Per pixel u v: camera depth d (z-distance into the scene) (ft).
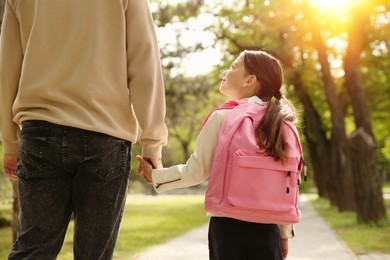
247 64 8.61
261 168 7.51
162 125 7.98
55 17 7.36
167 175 8.04
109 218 7.23
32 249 6.98
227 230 7.64
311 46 56.54
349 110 74.54
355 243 30.35
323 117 72.59
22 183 7.09
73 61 7.30
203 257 24.86
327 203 80.84
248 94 8.64
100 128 7.09
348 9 43.16
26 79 7.30
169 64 59.26
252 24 53.62
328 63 52.42
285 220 7.57
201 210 72.49
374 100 68.95
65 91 7.23
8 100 7.76
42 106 7.13
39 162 7.00
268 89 8.58
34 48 7.33
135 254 26.02
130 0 7.63
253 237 7.63
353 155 41.86
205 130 8.04
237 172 7.49
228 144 7.64
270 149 7.59
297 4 48.78
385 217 40.91
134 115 7.96
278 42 56.24
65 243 31.76
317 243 31.01
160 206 84.89
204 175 8.00
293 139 7.87
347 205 58.85
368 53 57.57
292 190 7.68
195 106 85.10
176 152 150.82
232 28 55.72
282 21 50.03
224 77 8.95
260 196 7.45
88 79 7.27
